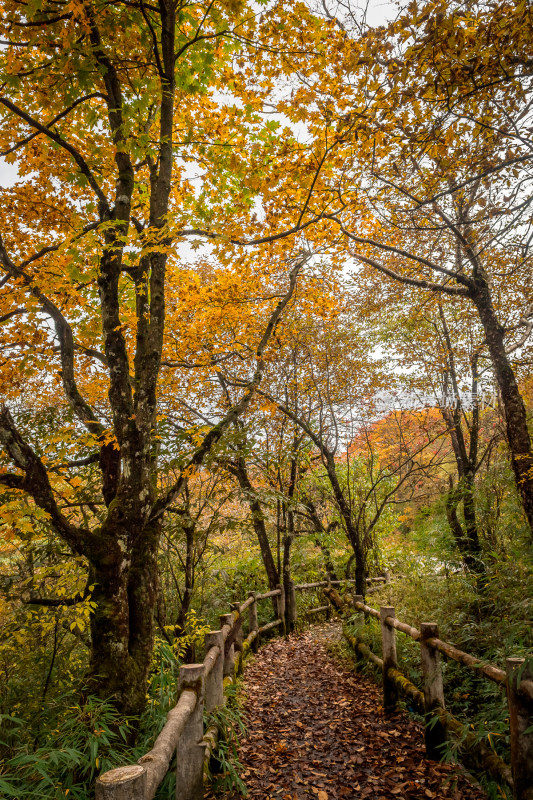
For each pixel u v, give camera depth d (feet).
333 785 10.83
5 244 17.31
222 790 10.56
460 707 12.94
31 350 12.92
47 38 12.49
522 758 6.98
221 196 18.57
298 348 26.43
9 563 14.55
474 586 17.88
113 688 9.59
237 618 18.06
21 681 12.42
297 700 16.47
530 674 7.05
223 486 19.06
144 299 13.46
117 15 13.10
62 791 7.51
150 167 13.79
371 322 28.58
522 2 10.10
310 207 19.75
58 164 17.15
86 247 11.41
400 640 17.12
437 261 23.13
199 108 17.93
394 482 28.37
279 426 26.12
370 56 12.44
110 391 11.62
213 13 13.85
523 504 17.08
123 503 10.81
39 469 10.00
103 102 16.83
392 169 16.17
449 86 11.92
